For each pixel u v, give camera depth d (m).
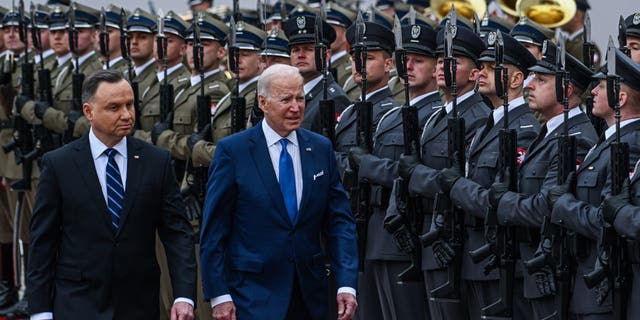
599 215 11.02
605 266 10.91
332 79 15.16
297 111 11.44
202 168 15.37
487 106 13.67
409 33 14.02
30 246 11.30
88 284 11.23
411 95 14.15
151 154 11.48
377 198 13.59
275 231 11.48
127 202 11.28
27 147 18.61
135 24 17.39
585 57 13.11
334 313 14.24
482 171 12.60
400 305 13.73
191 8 23.72
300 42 15.02
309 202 11.55
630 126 11.48
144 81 17.39
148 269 11.41
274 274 11.48
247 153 11.52
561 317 11.52
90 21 19.12
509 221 11.84
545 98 12.29
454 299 12.72
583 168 11.52
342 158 14.09
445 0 19.27
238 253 11.51
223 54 16.89
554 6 17.95
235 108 14.91
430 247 13.06
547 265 11.54
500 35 12.21
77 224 11.25
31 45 21.08
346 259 11.62
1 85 19.95
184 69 17.28
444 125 13.27
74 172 11.26
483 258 12.10
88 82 11.27
